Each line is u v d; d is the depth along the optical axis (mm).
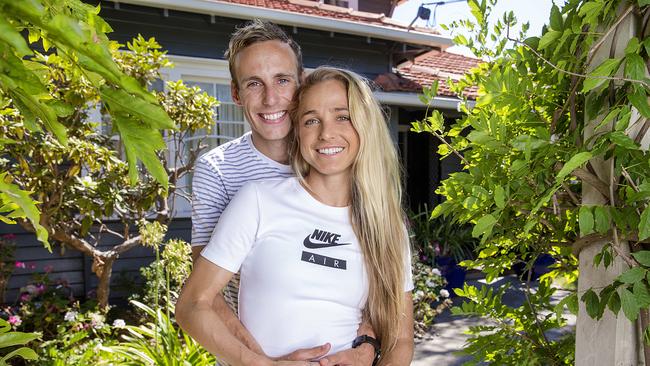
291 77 1635
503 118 1466
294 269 1338
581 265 1255
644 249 1177
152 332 3301
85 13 655
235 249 1330
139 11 5359
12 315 4191
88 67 530
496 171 1432
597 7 1042
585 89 1020
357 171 1432
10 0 474
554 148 1165
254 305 1354
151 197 3992
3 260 4617
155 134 594
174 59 5555
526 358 1493
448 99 6562
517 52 1387
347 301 1406
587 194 1215
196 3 5234
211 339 1256
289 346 1325
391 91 6383
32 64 816
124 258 5453
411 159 9711
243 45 1640
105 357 3549
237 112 6094
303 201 1404
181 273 3309
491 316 1695
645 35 1083
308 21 5871
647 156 1033
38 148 3291
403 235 1534
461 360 4363
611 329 1181
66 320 4121
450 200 1499
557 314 1189
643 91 969
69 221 4055
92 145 3533
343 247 1406
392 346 1509
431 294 5344
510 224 1553
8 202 971
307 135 1413
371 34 6363
